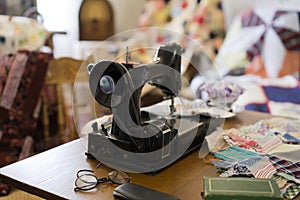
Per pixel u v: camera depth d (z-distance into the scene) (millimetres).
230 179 956
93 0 3836
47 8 3748
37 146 2361
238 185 922
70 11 3885
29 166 1149
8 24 2502
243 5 3588
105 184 1042
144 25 3678
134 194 955
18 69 2189
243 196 877
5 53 2291
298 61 2980
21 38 2500
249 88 2629
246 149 1247
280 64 3002
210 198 882
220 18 3473
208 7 3447
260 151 1228
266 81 2834
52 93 2490
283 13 3180
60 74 2156
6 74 2186
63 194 986
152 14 3680
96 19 3850
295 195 957
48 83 2223
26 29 2566
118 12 3971
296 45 3035
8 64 2188
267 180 953
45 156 1220
